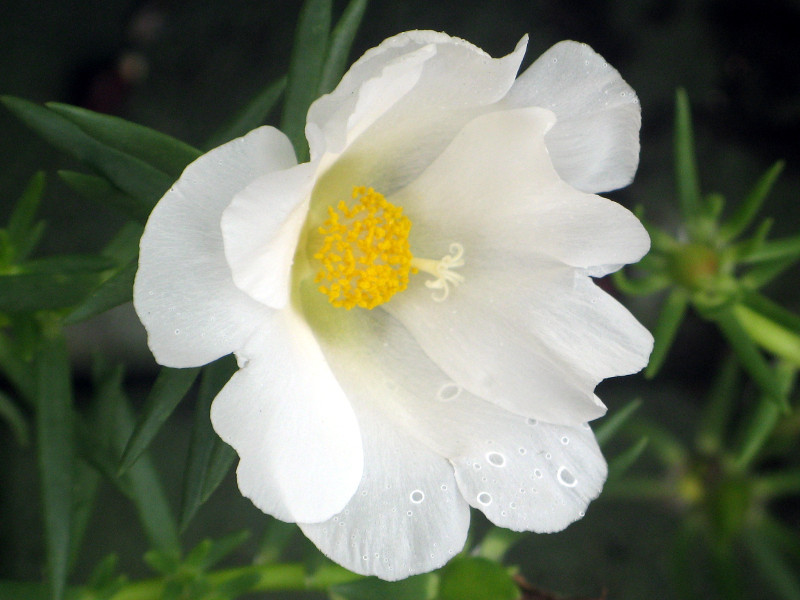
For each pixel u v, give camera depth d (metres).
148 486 0.16
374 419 0.13
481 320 0.14
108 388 0.17
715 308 0.17
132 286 0.13
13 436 0.20
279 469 0.12
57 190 0.20
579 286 0.13
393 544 0.13
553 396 0.13
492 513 0.13
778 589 0.20
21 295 0.14
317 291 0.14
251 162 0.12
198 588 0.15
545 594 0.15
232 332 0.12
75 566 0.20
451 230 0.14
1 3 0.20
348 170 0.14
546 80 0.13
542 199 0.13
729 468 0.20
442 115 0.13
